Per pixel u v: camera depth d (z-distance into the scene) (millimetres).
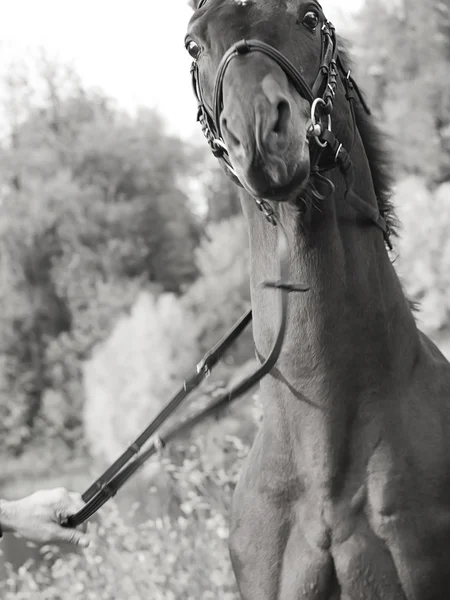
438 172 20375
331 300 2244
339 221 2289
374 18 23406
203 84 2283
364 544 2172
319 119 2205
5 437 34125
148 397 20047
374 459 2207
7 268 36656
